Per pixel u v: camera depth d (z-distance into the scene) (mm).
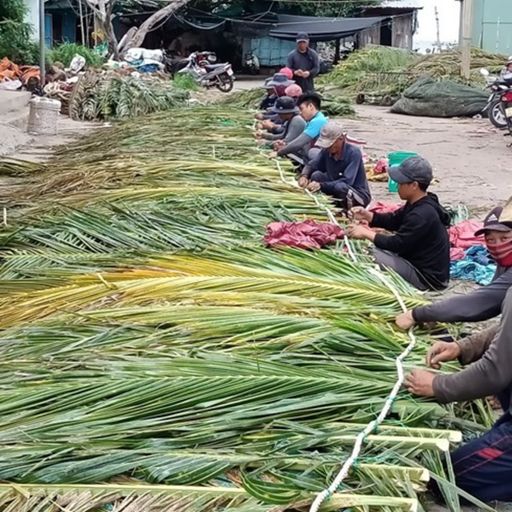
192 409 4531
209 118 14578
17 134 14391
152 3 36406
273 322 5566
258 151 11109
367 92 24578
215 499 3902
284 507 3854
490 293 5484
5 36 23562
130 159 10570
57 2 36438
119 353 5113
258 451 4238
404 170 7039
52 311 6086
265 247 7141
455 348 5000
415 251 7105
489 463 4340
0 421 4387
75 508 3818
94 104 18141
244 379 4711
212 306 5996
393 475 4094
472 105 20062
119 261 6820
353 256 7023
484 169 12625
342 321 5598
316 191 8820
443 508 4395
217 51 40688
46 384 4680
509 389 4402
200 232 7496
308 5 39938
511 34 28391
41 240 7375
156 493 3928
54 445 4141
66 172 10273
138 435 4293
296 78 14977
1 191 9805
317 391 4746
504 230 5219
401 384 4867
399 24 41531
